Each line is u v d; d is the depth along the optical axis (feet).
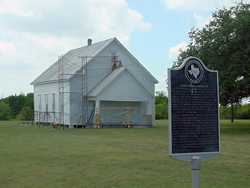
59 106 172.45
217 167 49.60
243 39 115.44
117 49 169.99
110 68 169.07
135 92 161.68
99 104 158.30
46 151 67.72
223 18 121.19
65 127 160.86
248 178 42.80
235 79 118.42
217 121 28.89
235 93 127.34
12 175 45.44
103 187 39.01
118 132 123.85
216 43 117.60
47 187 39.34
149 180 41.91
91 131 130.00
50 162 54.75
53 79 177.88
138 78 165.17
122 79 160.04
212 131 28.71
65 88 167.73
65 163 53.78
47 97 186.29
